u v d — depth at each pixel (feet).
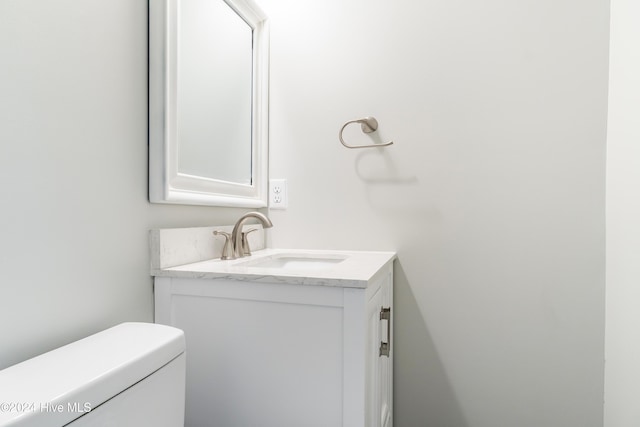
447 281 4.45
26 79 2.07
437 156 4.48
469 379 4.39
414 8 4.57
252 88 4.79
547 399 4.16
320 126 4.88
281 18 5.04
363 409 2.61
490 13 4.33
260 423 2.87
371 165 4.70
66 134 2.33
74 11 2.38
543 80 4.16
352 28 4.78
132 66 2.88
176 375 2.28
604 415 3.98
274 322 2.83
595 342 4.01
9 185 1.98
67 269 2.33
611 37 3.92
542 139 4.16
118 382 1.82
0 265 1.94
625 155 3.57
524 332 4.22
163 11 3.00
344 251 4.76
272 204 5.03
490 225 4.32
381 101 4.67
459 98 4.42
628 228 3.50
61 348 2.09
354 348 2.62
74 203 2.38
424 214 4.52
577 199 4.06
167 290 3.08
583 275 4.04
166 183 3.01
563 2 4.11
